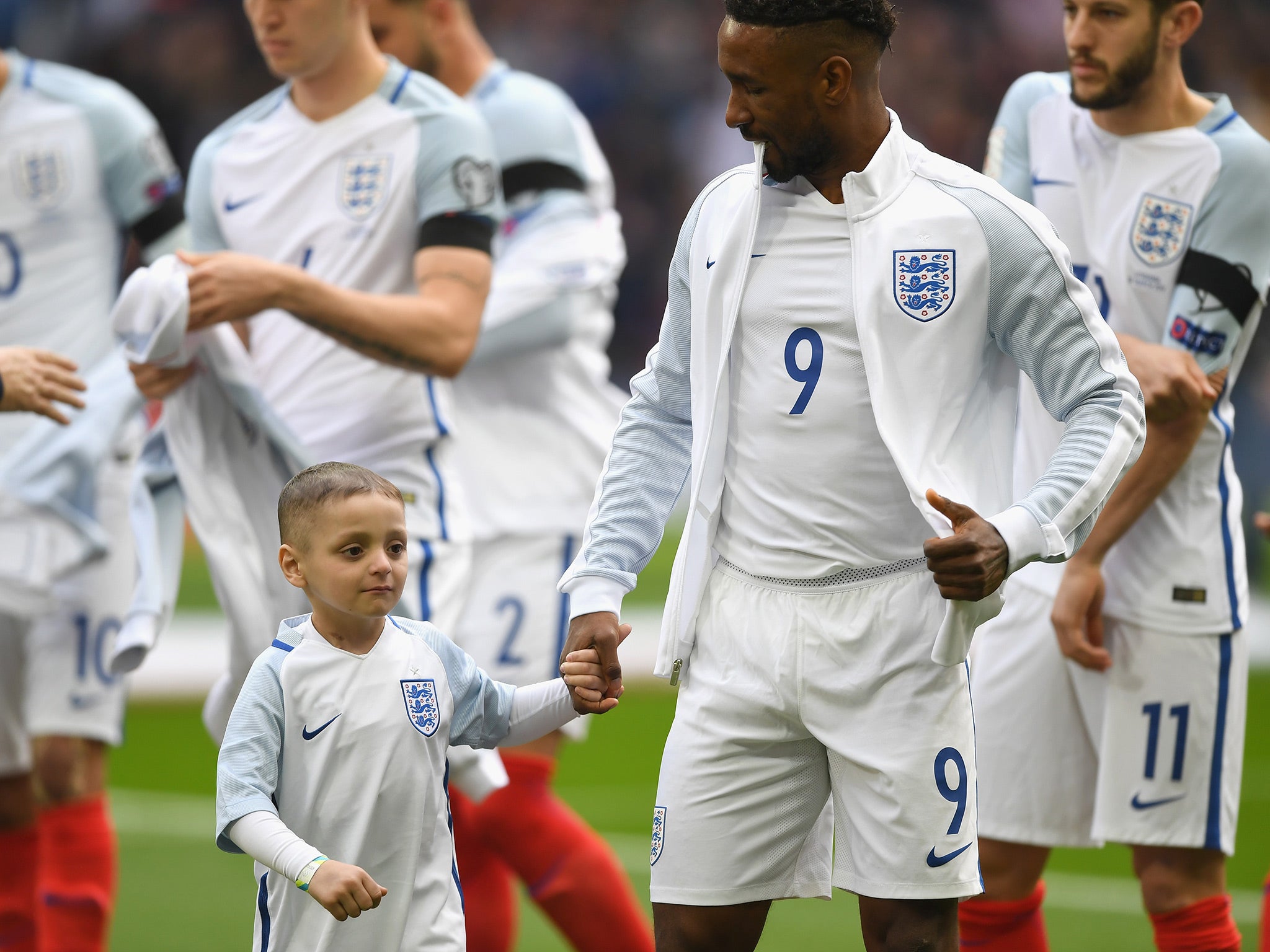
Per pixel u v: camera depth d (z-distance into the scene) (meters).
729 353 11.03
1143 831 14.29
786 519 10.90
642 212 64.75
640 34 65.94
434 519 15.06
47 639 17.39
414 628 11.30
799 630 10.84
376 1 17.22
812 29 10.27
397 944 10.98
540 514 18.53
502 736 11.57
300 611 14.73
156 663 39.00
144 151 17.97
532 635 18.20
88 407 16.31
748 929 11.30
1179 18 13.81
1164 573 14.29
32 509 16.17
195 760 30.30
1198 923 14.39
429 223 14.88
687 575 11.20
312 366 15.11
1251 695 36.72
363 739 10.79
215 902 21.44
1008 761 14.60
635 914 17.12
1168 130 14.22
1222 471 14.53
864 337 10.52
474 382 18.55
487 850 17.27
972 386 10.72
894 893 10.71
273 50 14.69
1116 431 10.32
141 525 14.48
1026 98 15.25
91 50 62.56
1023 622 14.58
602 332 19.67
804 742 11.15
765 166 10.92
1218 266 13.92
